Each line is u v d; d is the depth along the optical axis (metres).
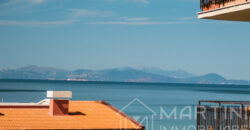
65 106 36.19
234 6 26.67
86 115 36.53
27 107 38.31
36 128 31.20
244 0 26.00
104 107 40.38
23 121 33.28
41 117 35.09
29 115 35.53
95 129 32.22
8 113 35.66
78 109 38.75
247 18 29.17
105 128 32.47
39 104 39.62
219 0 28.42
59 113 35.91
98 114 37.22
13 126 31.55
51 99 36.38
